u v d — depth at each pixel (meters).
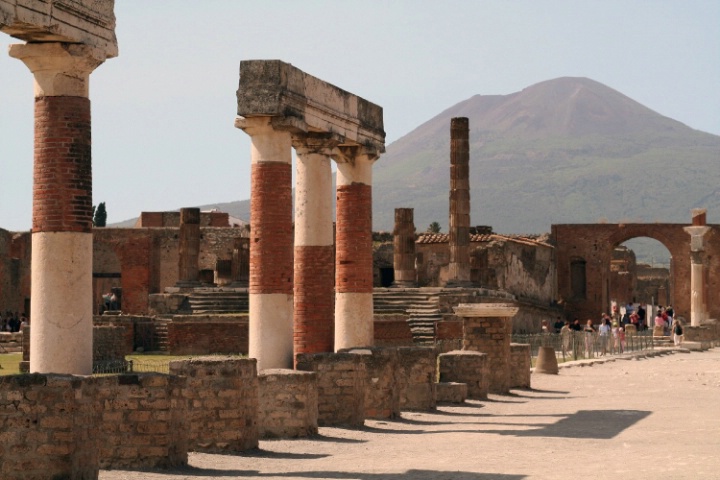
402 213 97.12
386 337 76.56
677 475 26.06
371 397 39.94
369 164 44.00
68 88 28.41
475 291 88.62
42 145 28.30
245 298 92.31
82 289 28.33
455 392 47.16
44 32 27.55
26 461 23.83
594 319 126.56
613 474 26.52
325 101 39.91
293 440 33.88
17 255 111.06
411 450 32.19
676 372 66.88
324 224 40.72
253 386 31.69
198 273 100.88
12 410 23.91
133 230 114.62
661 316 107.12
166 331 83.56
